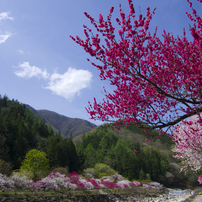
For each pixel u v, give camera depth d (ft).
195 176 269.44
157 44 20.18
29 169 107.24
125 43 17.43
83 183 107.04
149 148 362.53
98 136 401.08
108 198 99.60
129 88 22.12
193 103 18.54
